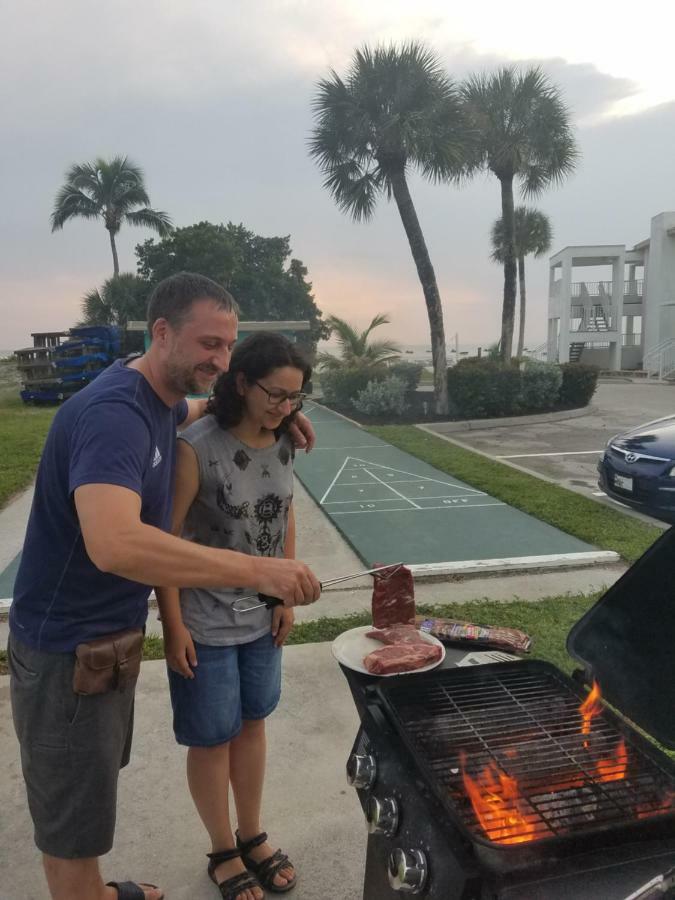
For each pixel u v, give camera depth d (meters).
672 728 1.60
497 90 16.25
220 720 1.99
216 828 2.10
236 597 1.98
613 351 33.84
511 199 17.05
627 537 5.80
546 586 4.80
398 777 1.50
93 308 30.94
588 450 11.32
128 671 1.62
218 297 1.57
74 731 1.61
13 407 19.88
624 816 1.33
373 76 14.13
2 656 3.71
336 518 6.71
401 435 12.91
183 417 2.08
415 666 1.88
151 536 1.35
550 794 1.38
